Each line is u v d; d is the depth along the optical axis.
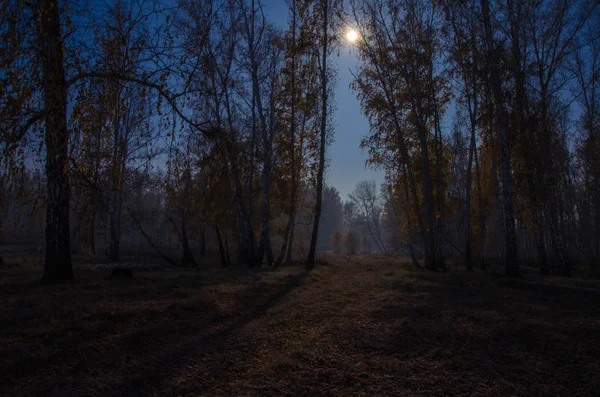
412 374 5.28
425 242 22.78
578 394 4.69
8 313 7.27
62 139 8.67
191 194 24.75
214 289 11.63
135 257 33.91
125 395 4.57
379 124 22.64
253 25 21.56
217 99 17.59
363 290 12.73
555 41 18.86
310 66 23.11
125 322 7.19
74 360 5.37
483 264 25.31
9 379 4.64
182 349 6.29
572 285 12.89
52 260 11.59
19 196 7.34
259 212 30.14
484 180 28.36
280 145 25.02
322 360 5.82
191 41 9.48
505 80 18.25
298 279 15.42
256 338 7.17
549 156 19.47
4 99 6.67
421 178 24.75
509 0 18.48
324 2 21.28
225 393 4.74
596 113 24.06
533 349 6.13
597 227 32.69
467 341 6.45
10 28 6.76
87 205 12.88
